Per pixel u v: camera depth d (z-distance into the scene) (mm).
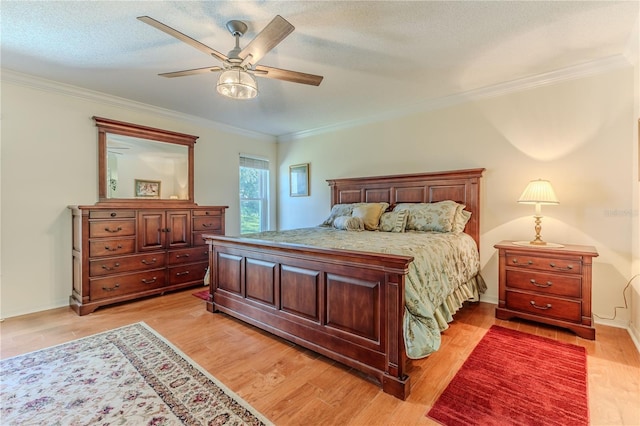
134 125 3682
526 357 2098
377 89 3293
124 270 3242
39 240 3082
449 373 1907
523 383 1796
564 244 2828
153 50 2436
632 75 2545
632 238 2545
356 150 4508
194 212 3877
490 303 3270
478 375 1883
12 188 2926
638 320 2334
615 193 2637
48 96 3115
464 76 2953
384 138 4184
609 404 1601
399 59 2592
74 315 2939
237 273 2734
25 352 2189
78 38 2252
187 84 3148
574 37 2246
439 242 2508
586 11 1931
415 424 1472
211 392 1727
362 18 1999
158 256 3518
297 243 2279
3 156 2875
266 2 1829
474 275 3178
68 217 3252
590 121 2738
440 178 3576
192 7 1876
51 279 3152
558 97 2891
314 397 1685
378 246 2154
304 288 2180
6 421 1491
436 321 1989
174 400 1655
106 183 3494
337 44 2338
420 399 1659
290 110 4023
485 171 3318
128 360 2078
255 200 5375
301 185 5246
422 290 1903
